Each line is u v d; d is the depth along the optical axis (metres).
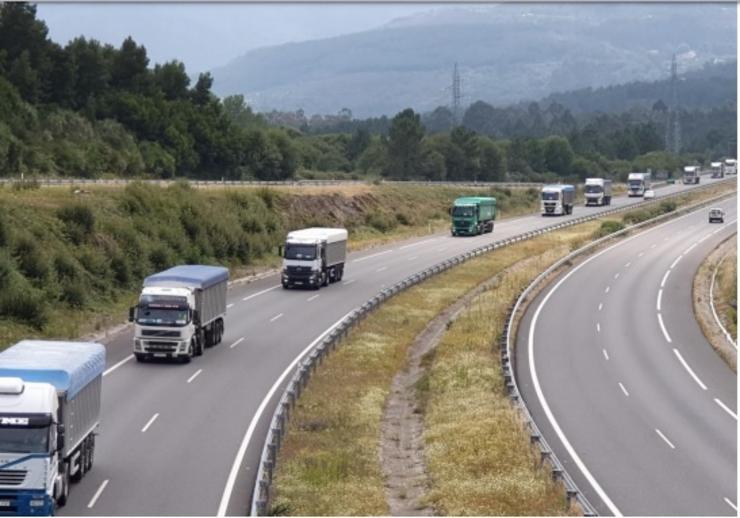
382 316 83.31
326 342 64.44
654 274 115.50
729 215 192.50
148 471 39.59
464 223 156.25
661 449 47.06
